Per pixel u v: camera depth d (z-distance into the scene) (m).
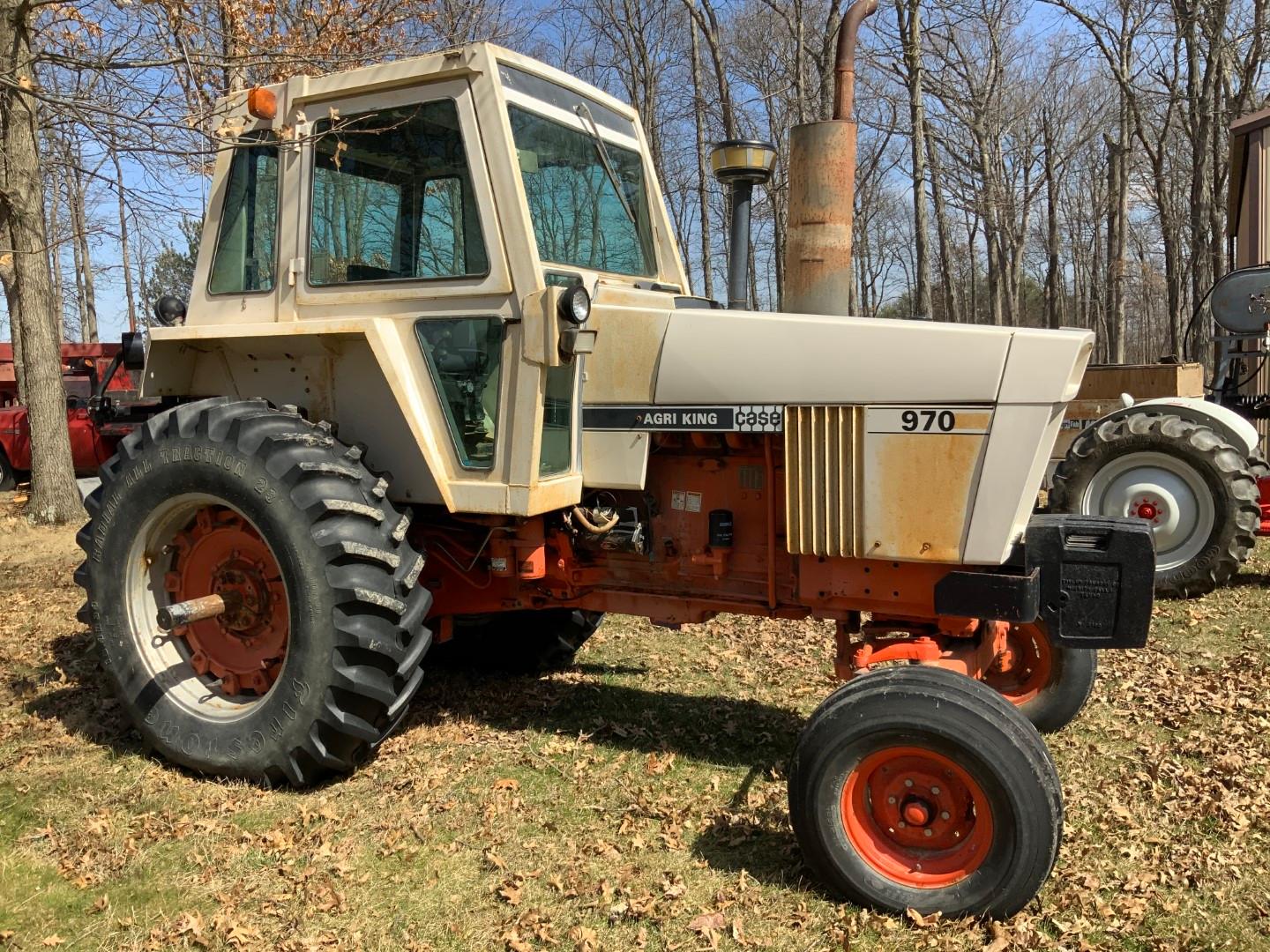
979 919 2.49
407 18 8.52
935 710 2.47
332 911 2.59
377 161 3.30
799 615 3.31
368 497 3.25
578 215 3.52
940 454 2.88
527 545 3.47
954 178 22.62
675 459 3.42
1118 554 2.78
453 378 3.26
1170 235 20.84
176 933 2.49
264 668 3.46
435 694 4.27
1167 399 6.16
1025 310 38.22
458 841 2.95
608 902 2.62
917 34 17.23
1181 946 2.42
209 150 3.91
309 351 3.52
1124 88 19.73
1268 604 5.50
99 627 3.56
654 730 3.85
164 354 3.71
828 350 3.03
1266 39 18.44
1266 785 3.25
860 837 2.61
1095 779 3.35
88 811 3.13
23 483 11.59
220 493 3.27
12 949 2.42
